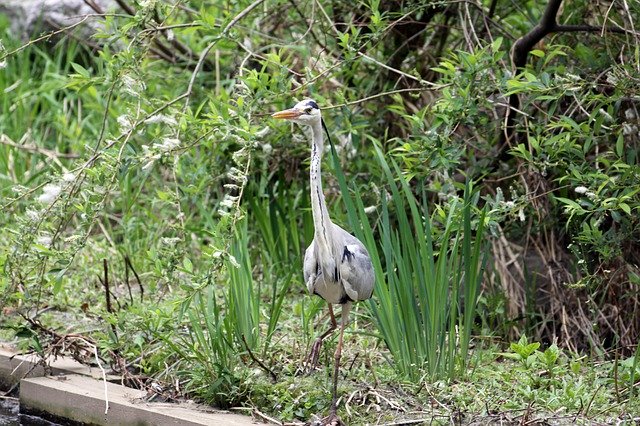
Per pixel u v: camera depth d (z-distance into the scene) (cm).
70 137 1688
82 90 1095
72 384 1022
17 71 1928
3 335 1196
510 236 1267
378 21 1135
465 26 1223
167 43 1561
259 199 1368
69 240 977
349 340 1120
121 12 1700
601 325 1146
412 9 1189
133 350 1080
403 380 977
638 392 955
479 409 909
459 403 914
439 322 990
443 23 1349
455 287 997
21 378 1087
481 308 1187
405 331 991
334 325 1016
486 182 1255
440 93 1287
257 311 1048
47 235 1055
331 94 1361
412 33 1347
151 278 1317
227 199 944
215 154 1312
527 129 1123
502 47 1298
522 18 1335
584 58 1162
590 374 1010
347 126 1223
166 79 1545
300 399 945
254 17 1371
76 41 1878
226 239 924
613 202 988
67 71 1806
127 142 1048
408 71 1362
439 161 1071
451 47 1379
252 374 987
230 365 990
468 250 989
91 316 1222
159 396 985
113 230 1580
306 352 1048
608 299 1149
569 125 1045
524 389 958
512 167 1259
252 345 1038
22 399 1037
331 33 1354
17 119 1773
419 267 995
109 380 1038
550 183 1200
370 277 965
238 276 1034
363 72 1377
